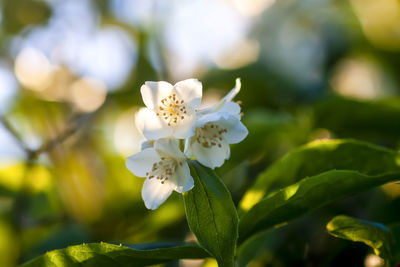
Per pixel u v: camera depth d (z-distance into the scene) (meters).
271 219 0.30
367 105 0.40
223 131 0.31
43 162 0.43
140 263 0.29
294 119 0.43
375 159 0.31
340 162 0.32
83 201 0.42
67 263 0.29
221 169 0.41
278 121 0.41
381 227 0.30
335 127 0.42
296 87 0.52
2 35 0.53
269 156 0.42
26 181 0.41
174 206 0.39
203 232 0.28
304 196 0.29
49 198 0.44
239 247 0.31
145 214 0.41
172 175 0.30
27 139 0.49
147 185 0.30
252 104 0.51
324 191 0.29
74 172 0.43
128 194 0.42
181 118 0.30
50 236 0.40
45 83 0.51
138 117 0.30
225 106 0.31
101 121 0.51
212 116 0.30
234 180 0.42
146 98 0.31
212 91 0.52
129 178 0.42
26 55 0.52
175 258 0.29
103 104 0.48
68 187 0.42
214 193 0.29
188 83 0.31
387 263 0.30
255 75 0.51
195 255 0.29
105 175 0.43
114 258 0.29
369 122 0.41
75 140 0.44
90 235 0.40
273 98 0.51
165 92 0.31
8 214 0.42
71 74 0.52
